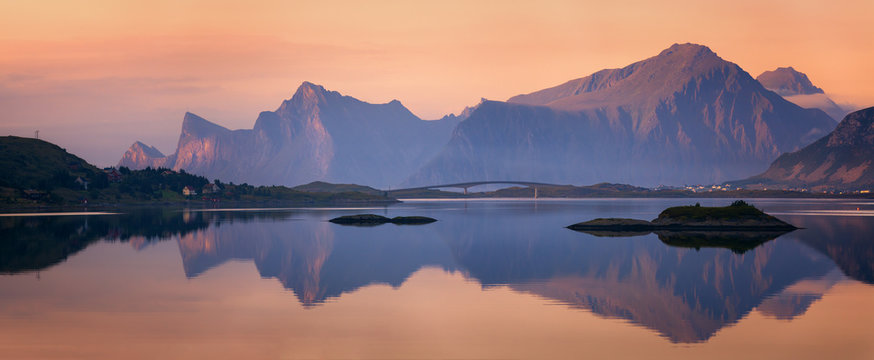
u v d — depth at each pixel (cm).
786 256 9031
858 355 4291
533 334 4778
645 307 5666
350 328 4928
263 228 14462
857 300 5925
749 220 13612
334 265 8206
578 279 7138
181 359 4188
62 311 5403
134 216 19775
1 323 5016
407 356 4278
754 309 5584
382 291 6381
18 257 8844
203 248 10069
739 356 4281
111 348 4400
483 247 10406
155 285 6644
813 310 5525
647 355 4306
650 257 8988
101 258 8769
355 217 16712
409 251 9831
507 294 6244
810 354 4319
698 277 7275
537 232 13562
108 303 5728
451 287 6606
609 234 12875
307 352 4347
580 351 4391
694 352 4372
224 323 5047
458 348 4444
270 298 6003
